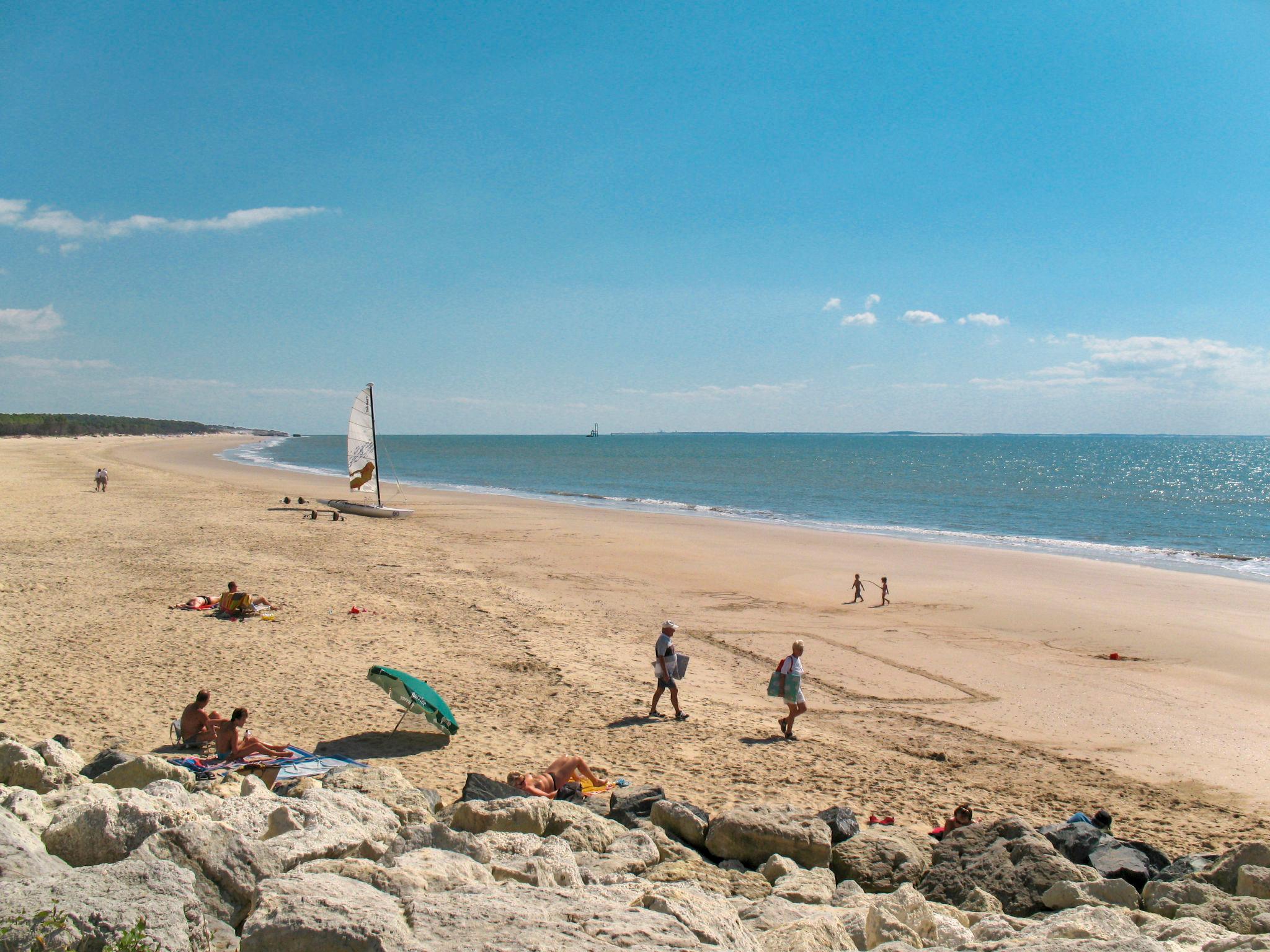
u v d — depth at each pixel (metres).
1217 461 155.38
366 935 4.07
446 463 122.38
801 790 11.73
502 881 5.85
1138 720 15.66
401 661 17.30
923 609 25.06
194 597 21.67
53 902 4.27
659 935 4.51
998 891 7.84
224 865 5.20
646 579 28.64
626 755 12.80
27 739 11.44
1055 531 46.28
